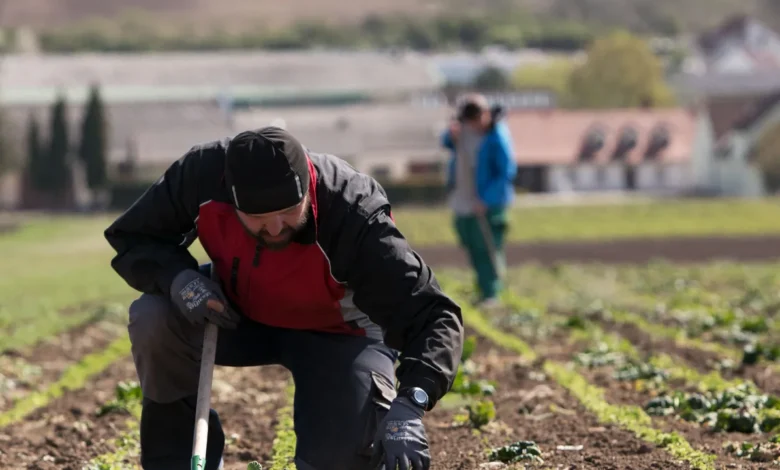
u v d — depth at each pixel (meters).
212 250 5.75
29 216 71.38
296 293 5.68
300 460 5.69
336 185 5.45
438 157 91.06
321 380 5.80
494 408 8.84
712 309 14.97
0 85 105.56
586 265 24.34
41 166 82.88
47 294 20.27
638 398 9.12
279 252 5.52
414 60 113.44
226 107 98.50
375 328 5.98
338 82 108.75
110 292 20.39
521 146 90.75
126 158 88.31
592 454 7.21
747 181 88.88
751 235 35.69
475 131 15.70
